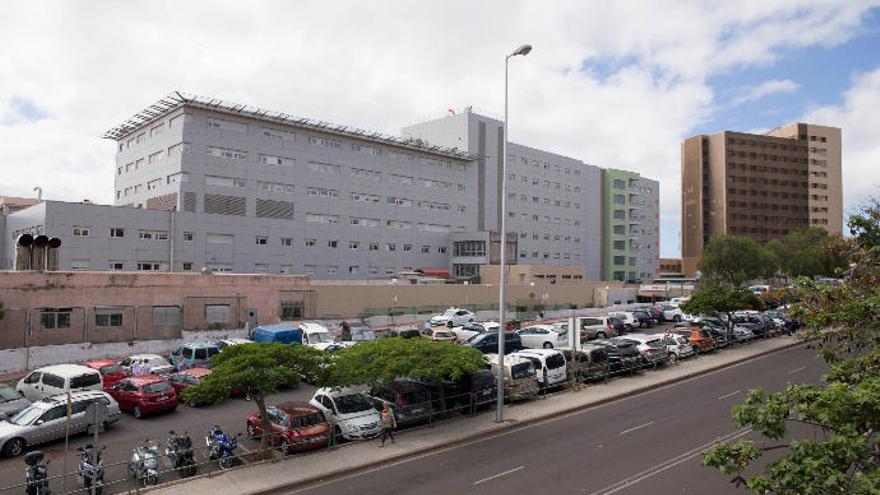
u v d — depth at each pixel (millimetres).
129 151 61688
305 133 62219
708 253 70250
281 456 16609
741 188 123688
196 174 53719
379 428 18281
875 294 10445
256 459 16328
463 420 20266
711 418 20203
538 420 20531
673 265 125688
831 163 132375
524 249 86625
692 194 128125
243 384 15828
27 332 30438
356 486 14438
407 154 72438
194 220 53188
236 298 38938
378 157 69125
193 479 14805
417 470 15531
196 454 17172
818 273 65062
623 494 13445
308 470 15359
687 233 129125
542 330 36375
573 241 95562
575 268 74625
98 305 32938
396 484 14500
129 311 34094
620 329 41094
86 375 22000
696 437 17938
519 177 86750
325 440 17250
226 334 37562
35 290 30844
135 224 49844
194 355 26812
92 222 47688
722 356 33562
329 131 63250
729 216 122250
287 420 17312
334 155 64625
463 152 77688
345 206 65312
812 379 26406
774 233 125250
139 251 49938
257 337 31609
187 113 53594
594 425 19703
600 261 102500
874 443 7953
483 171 81500
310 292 43844
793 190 128125
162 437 18688
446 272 71062
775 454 16156
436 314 53500
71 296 32031
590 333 38969
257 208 57781
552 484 14164
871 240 12164
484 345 31391
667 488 13781
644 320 47469
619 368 28234
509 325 42156
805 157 129875
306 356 17016
